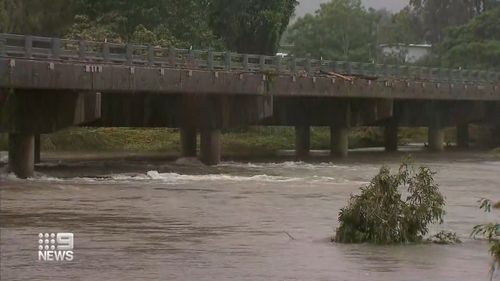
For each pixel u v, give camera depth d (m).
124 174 55.72
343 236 26.42
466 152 93.69
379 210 26.08
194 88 58.41
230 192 44.22
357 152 92.31
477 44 126.88
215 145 66.75
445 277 20.50
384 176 26.48
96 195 41.59
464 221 32.41
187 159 69.81
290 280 19.95
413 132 125.94
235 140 99.75
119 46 57.12
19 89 51.34
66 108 53.03
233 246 25.48
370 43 163.25
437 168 67.88
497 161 77.50
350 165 68.69
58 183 48.34
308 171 61.34
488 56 126.19
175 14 94.00
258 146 97.69
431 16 167.50
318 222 31.84
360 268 21.73
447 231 29.11
